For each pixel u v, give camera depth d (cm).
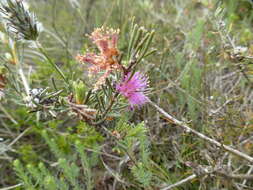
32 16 19
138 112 27
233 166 26
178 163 25
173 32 37
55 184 21
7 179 32
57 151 26
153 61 32
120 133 20
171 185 23
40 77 36
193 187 25
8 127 36
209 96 28
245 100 28
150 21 37
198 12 42
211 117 26
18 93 20
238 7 44
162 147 27
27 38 19
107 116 18
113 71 17
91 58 16
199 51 32
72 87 19
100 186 28
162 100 30
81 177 29
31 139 35
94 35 16
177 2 45
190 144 25
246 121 26
